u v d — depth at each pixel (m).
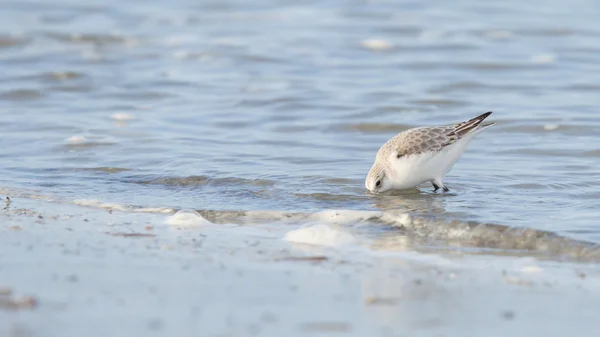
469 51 24.50
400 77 22.03
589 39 25.45
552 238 10.58
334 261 9.67
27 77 21.66
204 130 17.56
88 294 8.22
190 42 25.44
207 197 13.05
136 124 17.86
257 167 14.85
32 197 12.94
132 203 12.58
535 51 24.39
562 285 8.91
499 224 11.13
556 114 18.50
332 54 24.25
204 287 8.52
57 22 27.47
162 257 9.59
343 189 13.63
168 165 14.95
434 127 13.80
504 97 20.19
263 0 30.91
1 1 30.05
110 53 24.25
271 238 10.72
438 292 8.56
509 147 16.33
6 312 7.70
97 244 10.11
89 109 19.12
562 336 7.43
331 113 18.89
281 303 8.09
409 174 13.39
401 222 11.48
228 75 22.19
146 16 28.58
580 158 15.46
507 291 8.65
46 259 9.40
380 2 30.56
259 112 19.00
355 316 7.77
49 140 16.50
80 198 12.88
